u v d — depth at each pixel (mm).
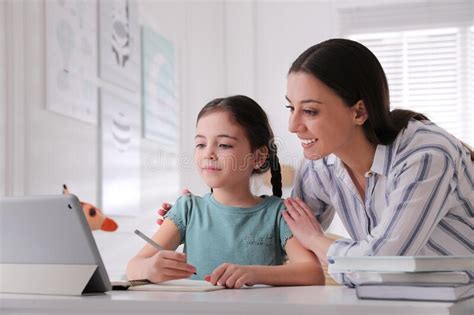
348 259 1026
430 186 1239
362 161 1378
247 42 4434
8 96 2369
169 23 3842
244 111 1535
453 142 1323
